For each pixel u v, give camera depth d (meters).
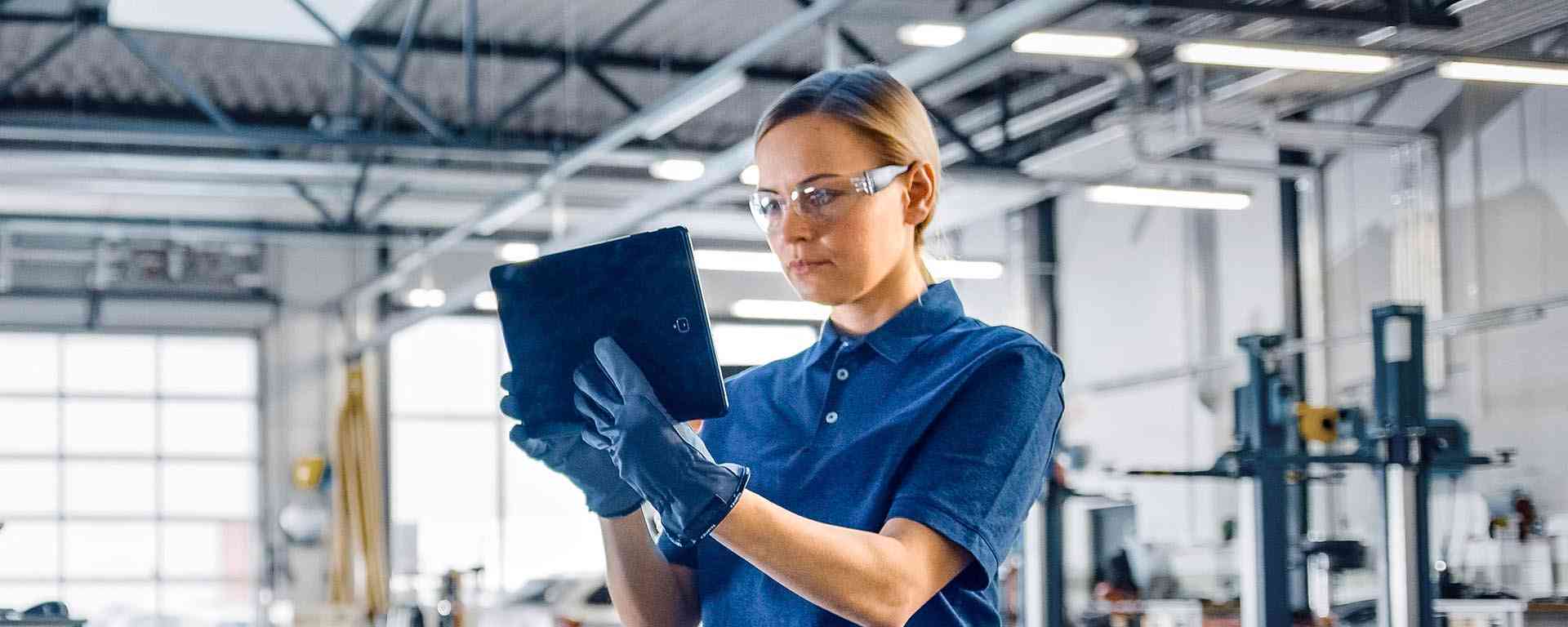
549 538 15.36
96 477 14.26
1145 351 12.55
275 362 14.81
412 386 15.23
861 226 1.33
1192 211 12.00
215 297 14.66
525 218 14.45
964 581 1.31
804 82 1.38
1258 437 6.50
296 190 12.76
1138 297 12.66
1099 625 9.30
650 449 1.17
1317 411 7.24
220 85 11.73
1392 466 5.85
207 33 10.44
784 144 1.34
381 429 15.06
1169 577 10.70
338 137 9.59
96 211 13.84
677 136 13.12
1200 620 9.12
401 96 9.41
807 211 1.33
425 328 15.33
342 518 14.47
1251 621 6.45
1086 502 12.45
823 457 1.39
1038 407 1.35
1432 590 5.80
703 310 1.23
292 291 14.93
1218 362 10.56
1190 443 11.95
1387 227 10.20
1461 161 9.66
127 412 14.41
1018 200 10.55
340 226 14.05
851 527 1.34
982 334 1.39
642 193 13.30
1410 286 9.97
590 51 11.25
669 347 1.23
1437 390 9.78
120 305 14.36
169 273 14.55
